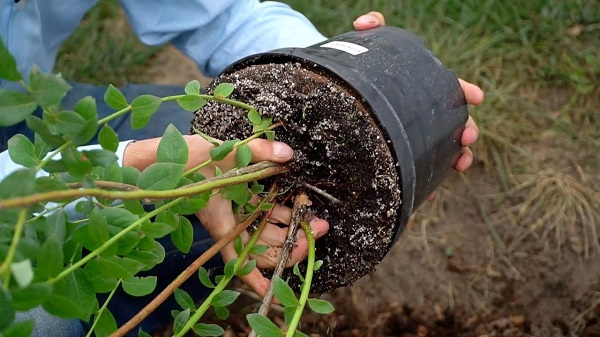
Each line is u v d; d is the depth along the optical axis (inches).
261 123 42.9
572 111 87.1
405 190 43.1
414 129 44.5
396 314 75.2
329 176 43.9
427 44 92.6
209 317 74.2
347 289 76.4
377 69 44.8
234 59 65.1
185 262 63.6
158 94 79.0
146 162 44.1
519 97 88.3
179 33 66.3
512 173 82.6
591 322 73.5
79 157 28.2
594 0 95.0
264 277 47.4
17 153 33.3
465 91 58.2
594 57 90.0
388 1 96.7
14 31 62.5
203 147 42.4
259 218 45.8
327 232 45.8
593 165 82.5
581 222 78.4
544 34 92.7
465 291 76.2
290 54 44.3
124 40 99.9
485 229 79.6
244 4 64.5
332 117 42.2
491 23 94.5
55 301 24.6
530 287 76.0
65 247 32.1
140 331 37.8
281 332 35.7
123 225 32.2
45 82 26.1
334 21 96.6
